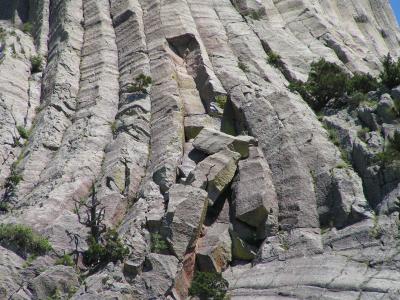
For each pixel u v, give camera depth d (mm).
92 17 160125
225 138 107688
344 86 119438
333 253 86688
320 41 152375
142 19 155000
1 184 110750
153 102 124000
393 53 175375
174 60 137000
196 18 153625
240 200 98750
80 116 125812
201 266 92188
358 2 181750
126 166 107312
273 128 110250
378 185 93438
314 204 96312
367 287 76000
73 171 107562
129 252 88625
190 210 93500
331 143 106438
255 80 132000
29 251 89875
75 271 87938
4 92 133125
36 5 183750
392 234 84250
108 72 139250
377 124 104750
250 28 153125
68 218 96875
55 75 138000
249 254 94062
